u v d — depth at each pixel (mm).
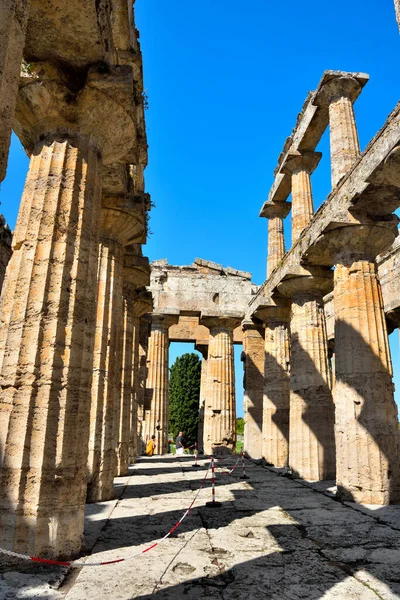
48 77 6820
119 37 10078
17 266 6430
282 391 19516
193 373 46000
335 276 12305
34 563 5312
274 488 12336
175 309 27734
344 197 11758
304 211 17031
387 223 11609
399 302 17312
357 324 11484
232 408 26984
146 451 25422
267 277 21109
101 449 10141
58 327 6168
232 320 28188
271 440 19219
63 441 5871
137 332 20062
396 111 9312
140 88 11156
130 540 6605
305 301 16078
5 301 6355
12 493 5504
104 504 9500
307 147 17438
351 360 11328
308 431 14812
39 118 7047
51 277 6340
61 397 6020
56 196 6668
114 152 7910
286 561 5742
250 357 25625
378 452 10422
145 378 27078
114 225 11273
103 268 11141
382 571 5363
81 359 6383
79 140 7137
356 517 8508
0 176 3312
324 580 5039
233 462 21125
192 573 5227
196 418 44688
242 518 8297
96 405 10227
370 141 10352
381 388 10953
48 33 6637
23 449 5625
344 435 10953
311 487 12539
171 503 9727
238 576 5152
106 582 4871
